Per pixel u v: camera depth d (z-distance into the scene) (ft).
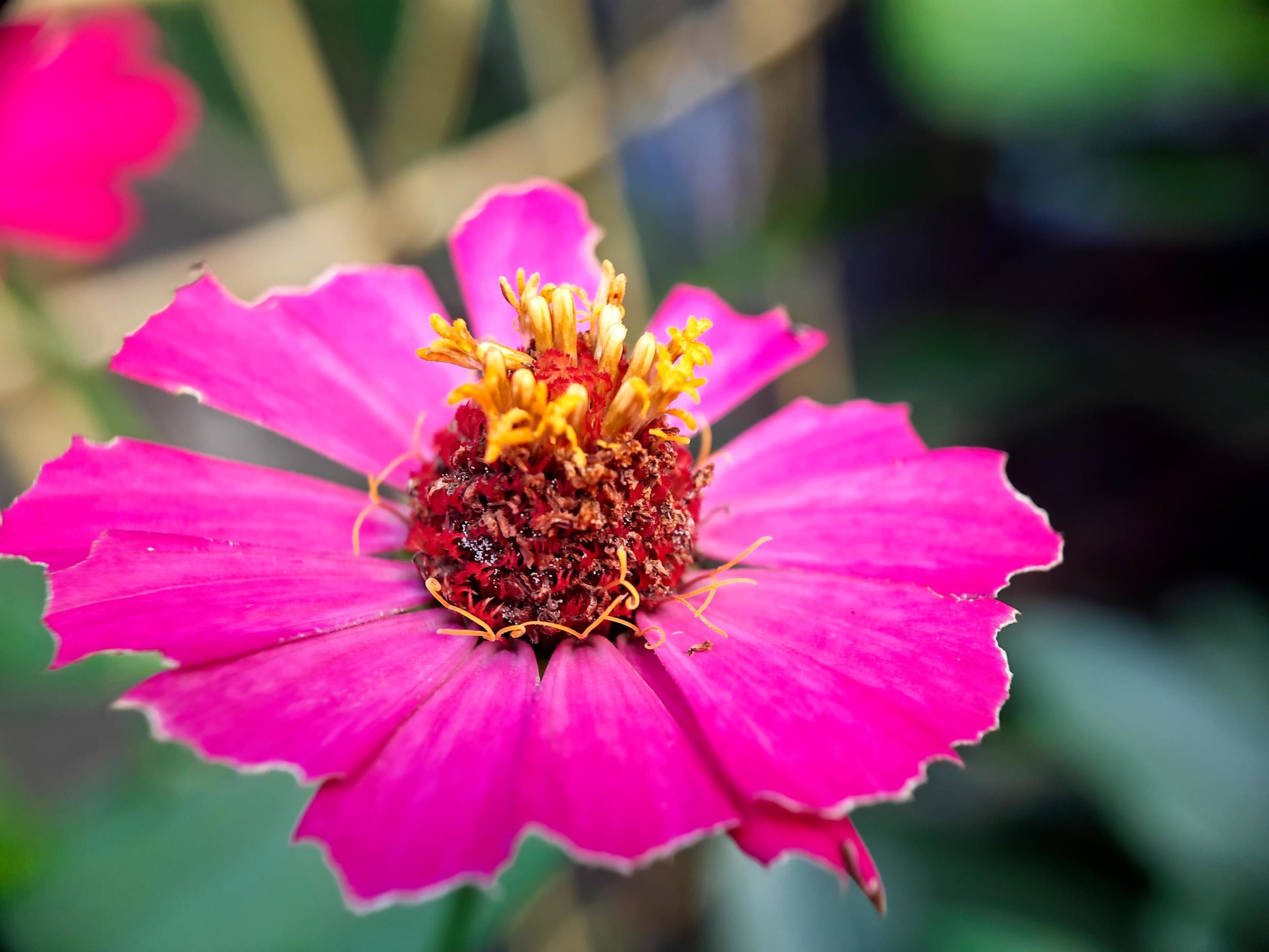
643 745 0.20
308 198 0.48
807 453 0.29
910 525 0.26
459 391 0.22
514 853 0.17
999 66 0.41
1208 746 0.35
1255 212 0.45
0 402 0.41
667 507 0.24
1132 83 0.40
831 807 0.18
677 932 0.47
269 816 0.28
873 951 0.35
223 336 0.26
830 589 0.24
